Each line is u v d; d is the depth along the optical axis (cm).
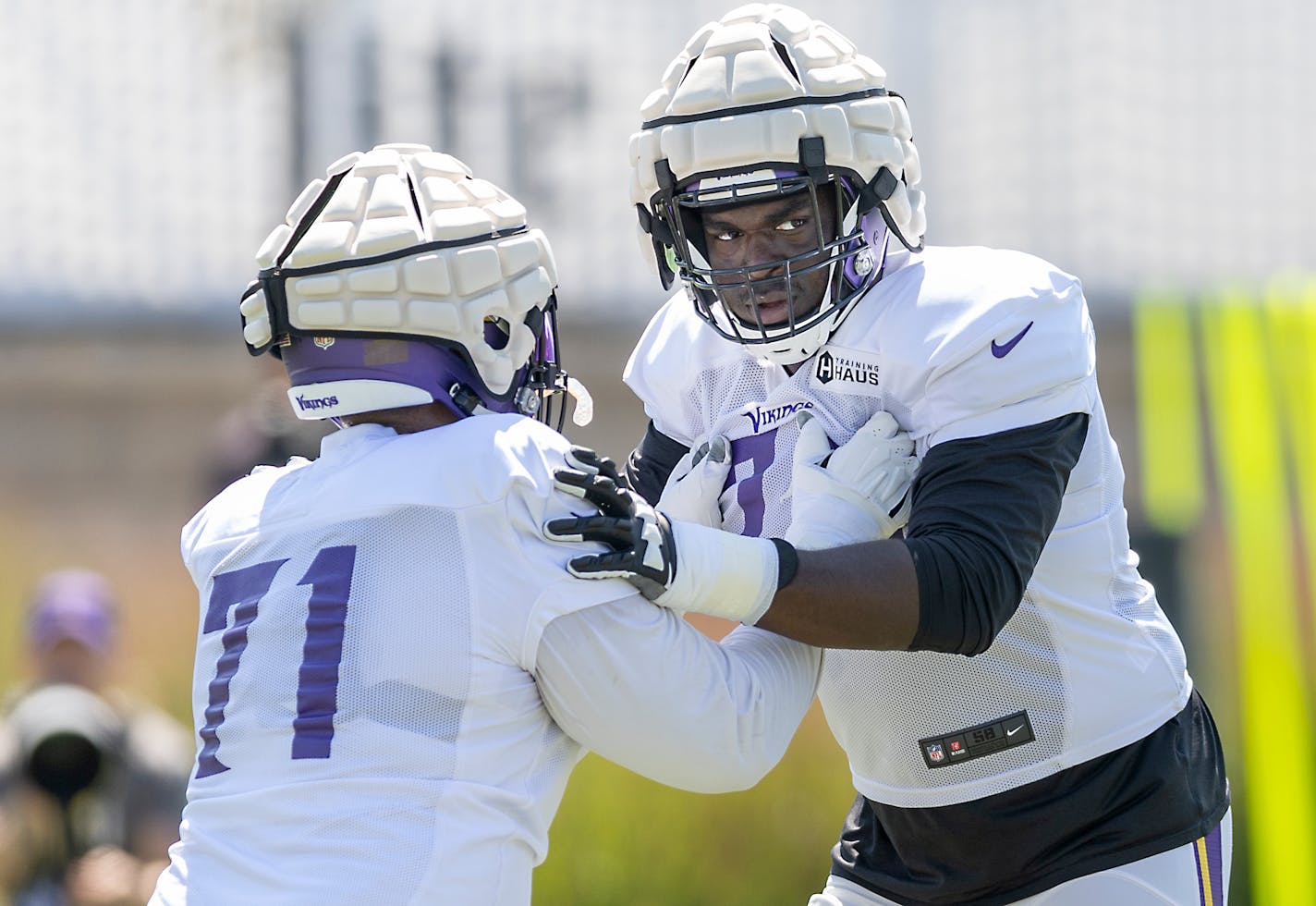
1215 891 923
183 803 1477
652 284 2562
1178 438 2159
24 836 1413
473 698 748
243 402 2494
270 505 804
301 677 752
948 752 909
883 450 853
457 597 750
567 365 2467
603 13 2856
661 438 980
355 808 733
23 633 2139
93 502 2466
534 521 760
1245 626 1944
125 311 2481
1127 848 898
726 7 2852
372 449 792
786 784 1956
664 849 1892
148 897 1423
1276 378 2031
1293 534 2006
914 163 888
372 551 761
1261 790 1869
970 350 832
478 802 746
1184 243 2573
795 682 834
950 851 929
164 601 2275
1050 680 892
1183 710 940
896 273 885
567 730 782
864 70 872
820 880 1884
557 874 1864
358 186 800
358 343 795
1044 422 835
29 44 2850
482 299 797
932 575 793
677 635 782
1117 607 910
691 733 777
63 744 1415
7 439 2478
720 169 844
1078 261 2559
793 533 848
